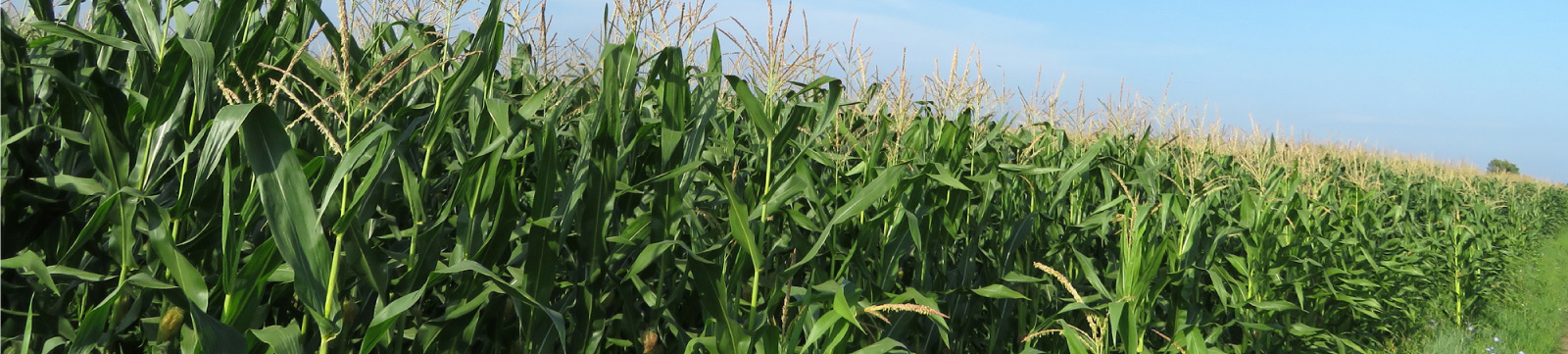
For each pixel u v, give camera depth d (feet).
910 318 12.35
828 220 12.01
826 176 14.39
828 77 10.94
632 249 10.10
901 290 13.55
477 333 9.08
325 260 6.61
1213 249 16.49
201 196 7.08
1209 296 19.38
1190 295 15.83
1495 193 49.73
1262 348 18.99
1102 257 17.76
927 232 13.02
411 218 9.65
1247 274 17.66
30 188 7.05
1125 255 13.64
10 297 7.04
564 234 8.48
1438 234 33.35
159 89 6.75
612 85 8.87
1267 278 18.90
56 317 7.18
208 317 6.10
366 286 7.93
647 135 10.09
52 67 6.90
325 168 7.15
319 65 8.46
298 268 6.37
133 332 7.64
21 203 6.85
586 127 9.59
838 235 12.54
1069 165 18.99
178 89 6.86
